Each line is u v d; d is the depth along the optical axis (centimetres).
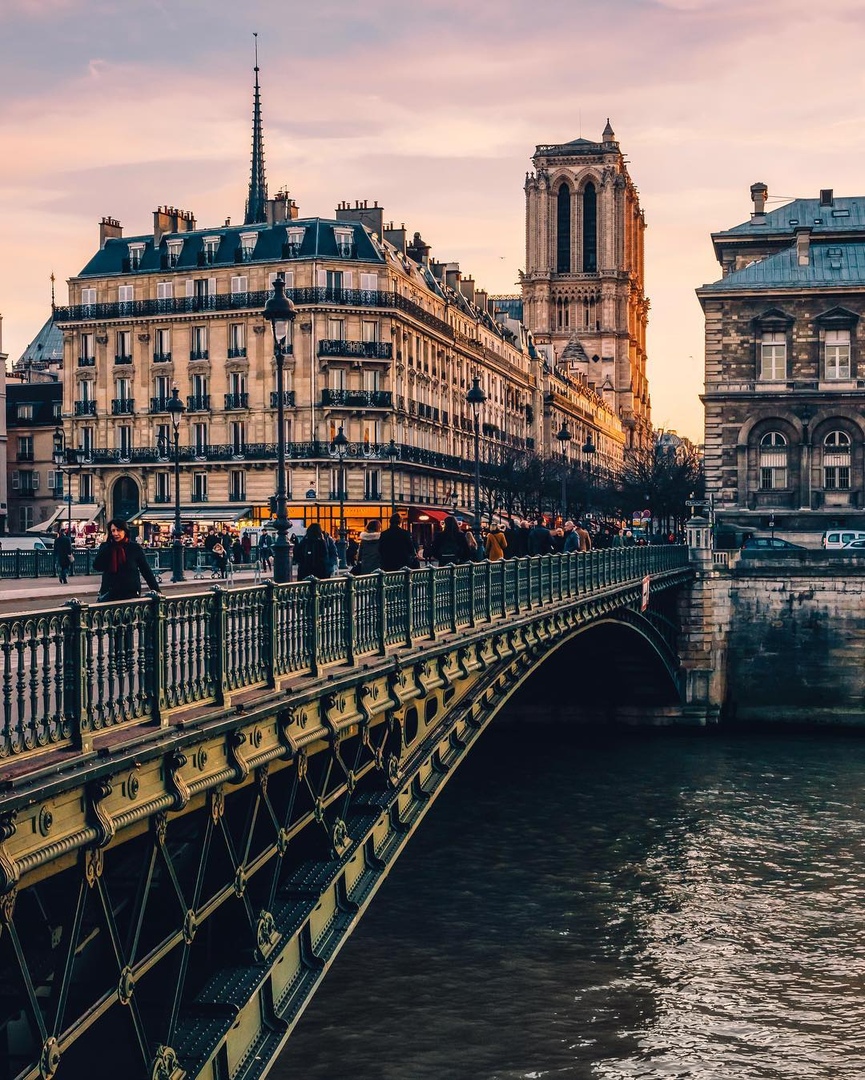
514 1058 2653
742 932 3400
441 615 2456
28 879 1008
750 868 3941
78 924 1093
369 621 2006
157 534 8475
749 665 6869
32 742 1034
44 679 1055
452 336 10625
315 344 8906
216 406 9131
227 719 1354
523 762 5647
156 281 9400
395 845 2194
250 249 9212
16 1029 1233
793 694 6838
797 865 3972
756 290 7794
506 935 3356
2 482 10850
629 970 3130
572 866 3959
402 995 2959
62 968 1093
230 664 1444
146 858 1223
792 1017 2894
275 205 9531
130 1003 1203
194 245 9444
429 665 2344
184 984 1512
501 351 13000
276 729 1536
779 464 7819
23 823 986
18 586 4166
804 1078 2605
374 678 1928
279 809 1761
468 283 12562
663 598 6425
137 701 1210
